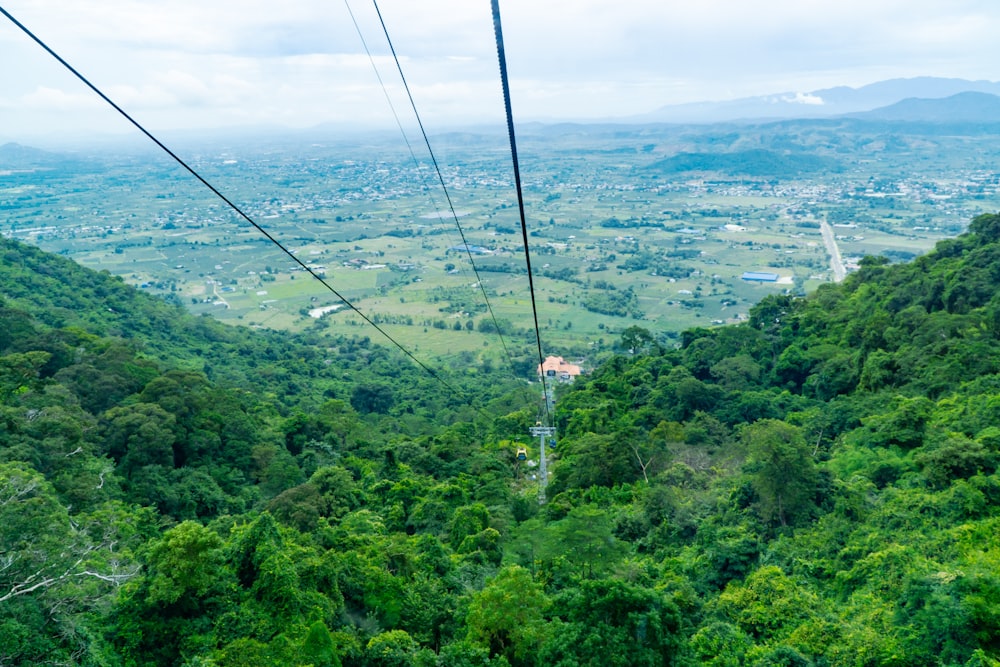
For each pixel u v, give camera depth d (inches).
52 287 4001.0
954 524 1080.2
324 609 973.2
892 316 2421.3
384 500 1867.6
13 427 1386.6
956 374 1835.6
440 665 876.0
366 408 3759.8
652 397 2564.0
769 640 930.7
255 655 834.2
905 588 856.3
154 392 1982.0
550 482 2080.5
